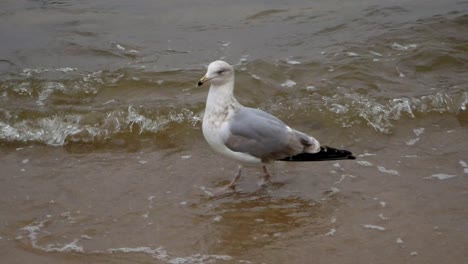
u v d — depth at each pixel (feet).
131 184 29.84
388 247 24.94
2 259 24.11
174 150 33.14
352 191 29.27
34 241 25.34
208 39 44.80
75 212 27.48
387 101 36.63
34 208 27.73
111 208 27.84
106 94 38.06
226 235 26.00
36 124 34.55
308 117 35.68
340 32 45.32
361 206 28.04
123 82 39.06
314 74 39.93
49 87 38.29
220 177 30.76
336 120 35.27
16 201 28.27
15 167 31.19
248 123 28.30
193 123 35.06
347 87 38.40
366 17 47.26
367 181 30.07
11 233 25.86
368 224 26.61
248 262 24.09
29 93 37.73
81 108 35.73
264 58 41.70
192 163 31.94
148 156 32.53
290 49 43.21
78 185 29.66
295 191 29.50
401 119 35.58
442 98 36.78
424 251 24.61
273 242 25.48
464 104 36.70
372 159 32.01
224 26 46.55
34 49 43.21
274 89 38.45
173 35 45.32
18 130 34.17
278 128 28.60
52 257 24.31
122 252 24.68
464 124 35.32
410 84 38.91
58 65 41.16
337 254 24.56
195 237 25.82
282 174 31.01
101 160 32.07
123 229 26.30
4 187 29.37
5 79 39.09
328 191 29.37
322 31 45.52
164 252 24.72
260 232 26.25
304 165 31.76
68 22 46.80
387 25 46.06
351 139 33.94
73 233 25.94
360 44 43.57
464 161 31.45
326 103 36.52
